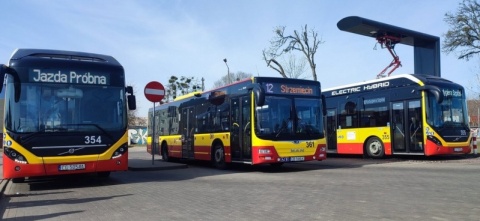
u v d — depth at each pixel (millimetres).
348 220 6496
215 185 11062
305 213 7090
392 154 18828
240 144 14734
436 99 16859
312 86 15047
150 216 7219
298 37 40625
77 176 14039
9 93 10398
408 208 7297
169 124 21344
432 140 17062
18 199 9617
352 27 22875
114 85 11484
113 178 13461
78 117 10852
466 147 17906
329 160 19688
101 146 10953
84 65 11188
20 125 10266
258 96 13320
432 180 10961
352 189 9656
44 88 10656
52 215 7602
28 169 10203
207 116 17250
